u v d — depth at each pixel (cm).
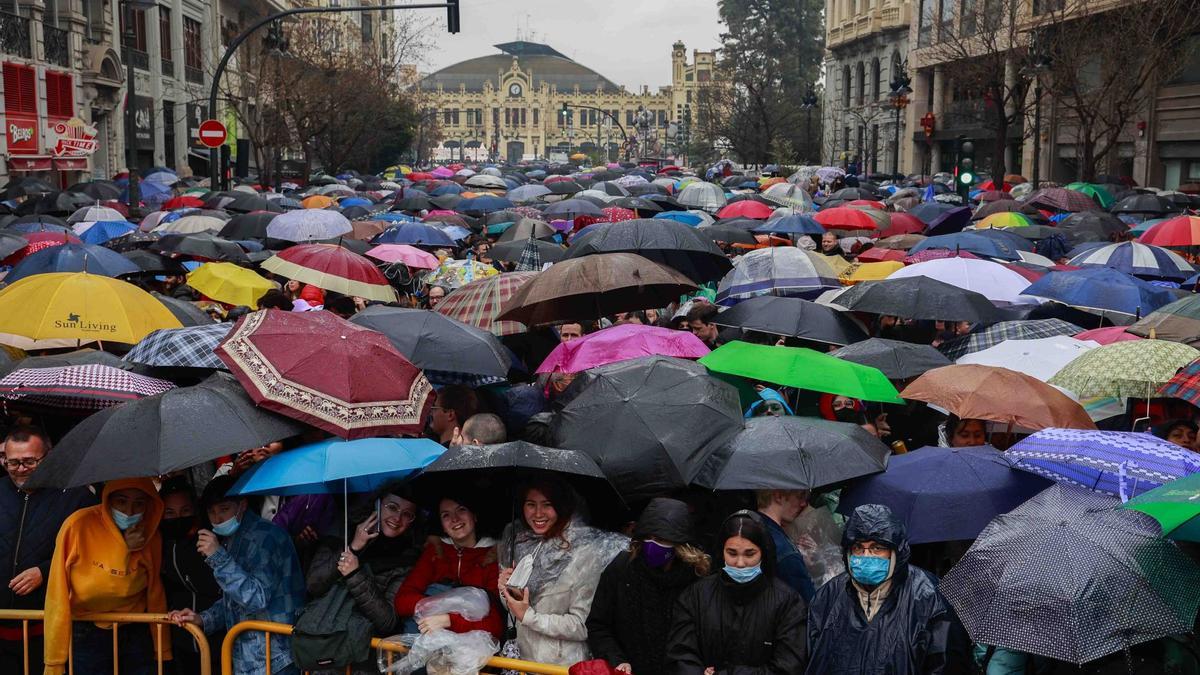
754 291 1084
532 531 554
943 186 3653
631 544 525
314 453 554
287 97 4069
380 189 3750
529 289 888
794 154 6259
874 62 7112
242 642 562
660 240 1045
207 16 5025
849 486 596
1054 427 648
